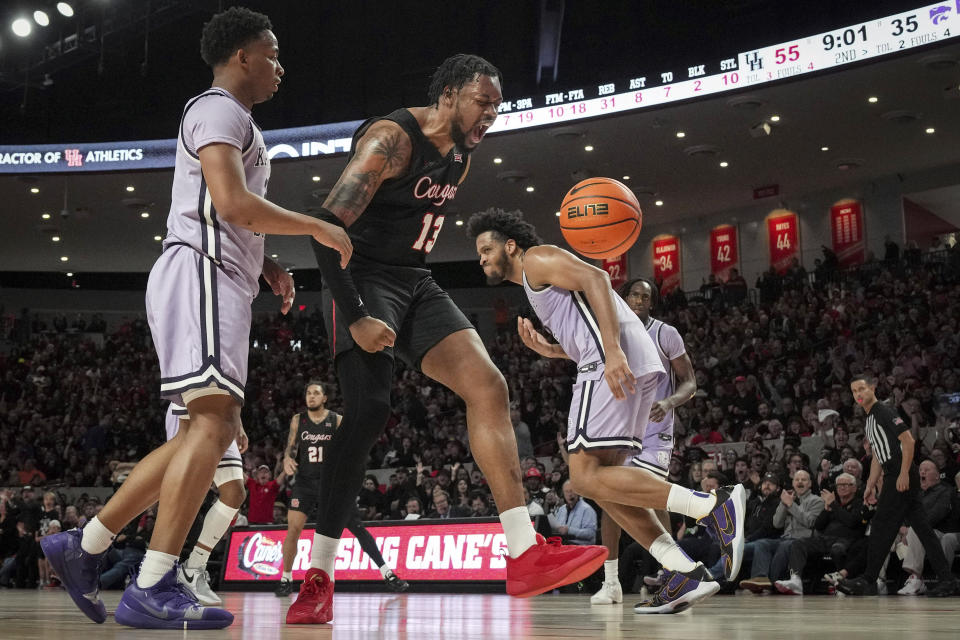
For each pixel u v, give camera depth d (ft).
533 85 50.34
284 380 63.31
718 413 41.57
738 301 58.08
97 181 53.72
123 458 52.37
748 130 48.06
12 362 71.20
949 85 42.70
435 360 9.06
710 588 10.77
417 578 23.91
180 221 7.98
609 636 6.86
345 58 53.93
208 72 55.11
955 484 26.12
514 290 76.48
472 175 54.19
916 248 53.93
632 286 15.89
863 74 41.32
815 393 43.39
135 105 55.57
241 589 26.96
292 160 48.93
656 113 45.37
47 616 10.34
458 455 41.93
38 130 55.36
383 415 8.67
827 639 6.40
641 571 25.41
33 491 37.63
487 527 23.26
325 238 7.85
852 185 58.39
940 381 39.06
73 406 61.67
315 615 8.45
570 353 11.66
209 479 7.63
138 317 81.46
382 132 8.66
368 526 25.25
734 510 10.18
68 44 44.88
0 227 63.62
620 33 49.73
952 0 35.86
